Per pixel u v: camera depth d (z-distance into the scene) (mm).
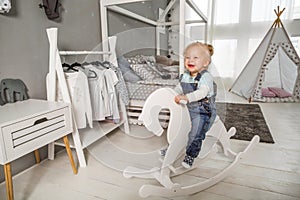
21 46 1460
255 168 1496
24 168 1522
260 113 2797
